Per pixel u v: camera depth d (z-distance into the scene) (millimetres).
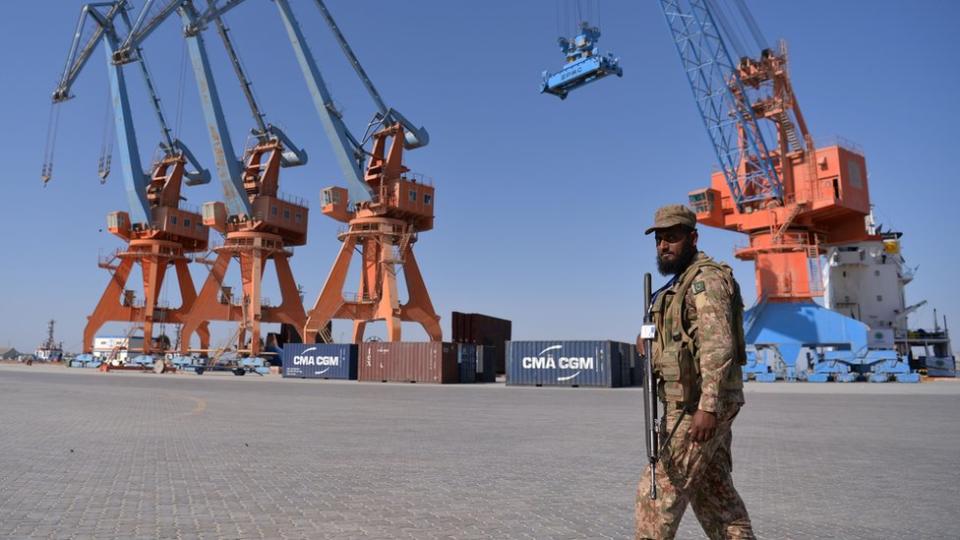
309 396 29594
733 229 66438
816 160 61156
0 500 7160
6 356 173750
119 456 10531
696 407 3305
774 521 6332
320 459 10406
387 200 72750
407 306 75562
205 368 75250
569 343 44688
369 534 5762
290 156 84938
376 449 11711
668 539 3414
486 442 12906
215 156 78312
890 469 9508
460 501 7219
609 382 43031
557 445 12438
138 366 82750
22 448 11398
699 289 3281
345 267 72750
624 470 9445
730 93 60531
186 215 92625
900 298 67500
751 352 55906
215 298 81750
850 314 66125
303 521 6242
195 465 9680
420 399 28344
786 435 13945
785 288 60688
